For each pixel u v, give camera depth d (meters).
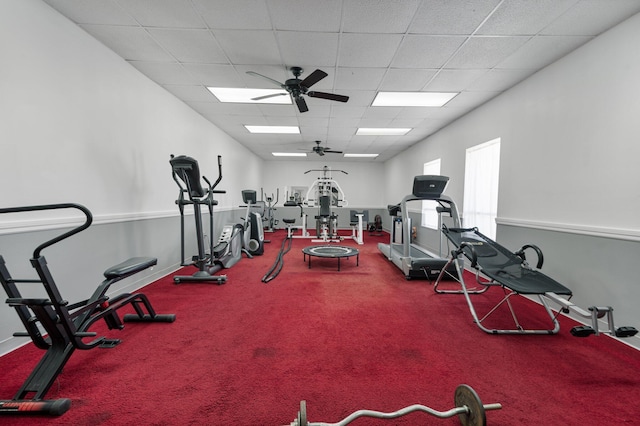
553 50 2.75
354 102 4.30
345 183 10.70
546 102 3.06
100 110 2.78
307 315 2.67
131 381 1.66
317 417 1.39
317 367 1.82
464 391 1.30
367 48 2.81
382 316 2.66
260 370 1.79
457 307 2.92
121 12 2.32
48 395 1.53
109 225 2.89
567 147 2.79
